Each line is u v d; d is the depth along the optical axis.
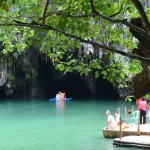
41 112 32.34
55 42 6.44
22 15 6.08
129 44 6.80
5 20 5.70
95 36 5.79
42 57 47.25
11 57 46.53
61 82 52.31
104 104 39.53
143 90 5.04
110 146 17.42
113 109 34.34
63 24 5.08
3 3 3.90
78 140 19.28
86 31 5.27
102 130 21.17
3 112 32.56
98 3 5.45
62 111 32.94
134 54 4.60
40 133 21.70
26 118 28.48
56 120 27.17
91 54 39.47
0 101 44.25
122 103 40.53
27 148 17.67
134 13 5.80
